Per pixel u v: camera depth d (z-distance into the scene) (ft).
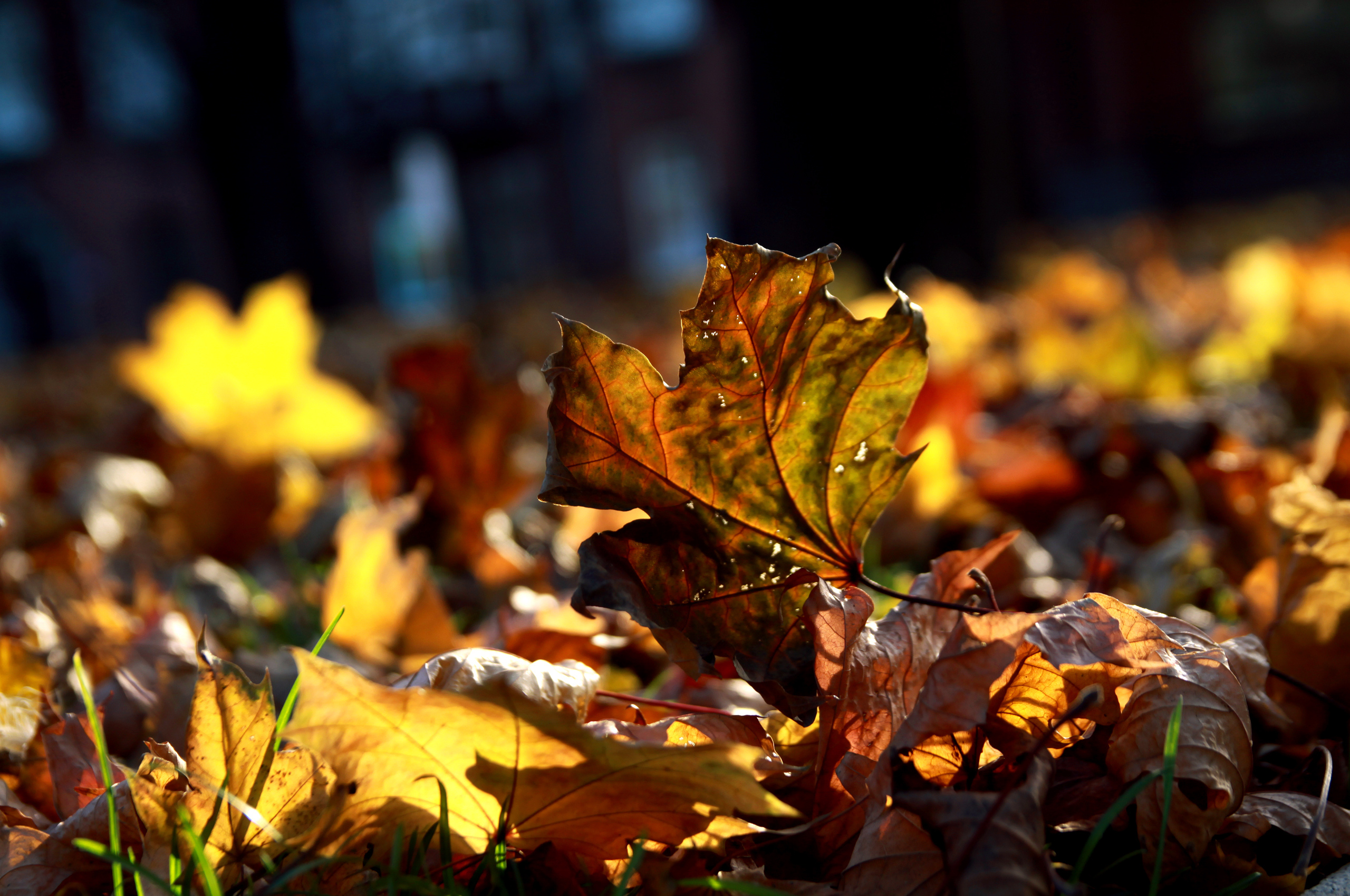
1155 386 4.74
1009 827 1.61
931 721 1.68
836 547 1.81
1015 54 29.17
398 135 48.62
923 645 1.81
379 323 22.39
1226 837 1.78
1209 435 3.22
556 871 1.75
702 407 1.78
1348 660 1.99
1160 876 1.74
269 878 1.71
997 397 5.37
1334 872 1.78
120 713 2.15
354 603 2.44
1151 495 3.08
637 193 49.03
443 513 3.10
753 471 1.80
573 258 49.90
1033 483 3.18
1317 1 27.58
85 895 1.74
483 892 1.76
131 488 4.42
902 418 1.78
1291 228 16.35
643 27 48.55
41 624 2.48
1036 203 25.02
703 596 1.82
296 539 3.72
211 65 25.27
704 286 1.76
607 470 1.79
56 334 48.78
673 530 1.81
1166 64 28.58
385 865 1.74
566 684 1.81
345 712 1.62
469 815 1.71
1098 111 29.19
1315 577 2.02
